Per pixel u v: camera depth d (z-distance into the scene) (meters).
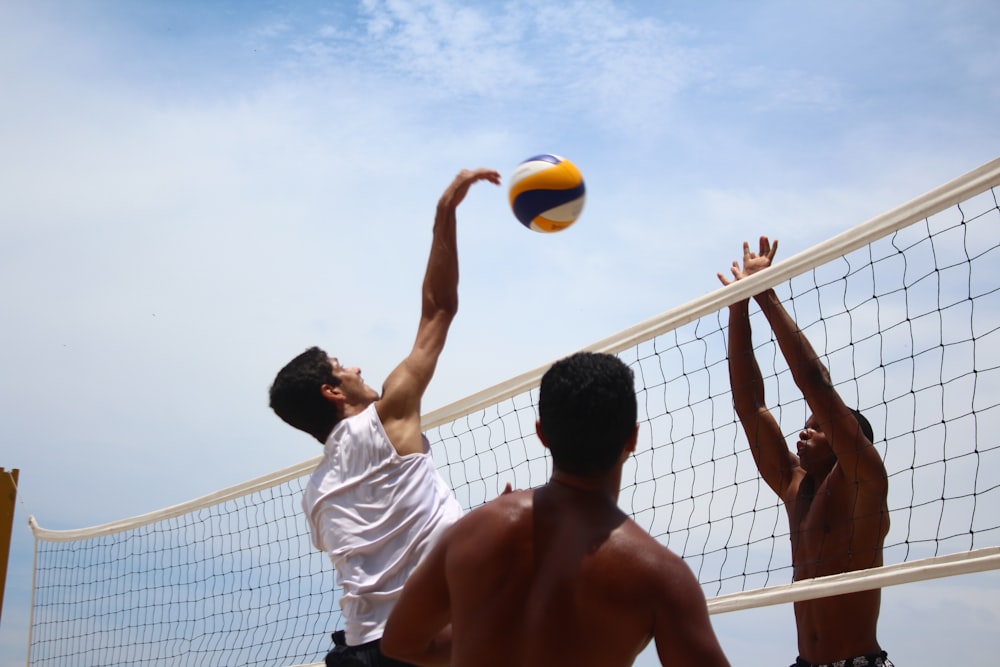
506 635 2.10
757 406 4.15
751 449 4.13
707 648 1.98
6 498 7.90
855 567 3.57
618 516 2.15
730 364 4.24
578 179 3.63
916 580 3.29
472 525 2.21
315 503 3.35
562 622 2.04
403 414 3.38
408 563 3.19
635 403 2.22
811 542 3.74
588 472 2.19
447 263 3.61
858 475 3.61
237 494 5.73
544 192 3.58
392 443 3.31
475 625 2.12
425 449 3.50
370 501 3.26
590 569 2.05
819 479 3.88
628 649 2.03
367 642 3.13
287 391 3.53
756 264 4.30
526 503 2.20
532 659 2.04
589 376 2.18
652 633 2.04
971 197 3.62
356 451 3.31
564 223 3.65
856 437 3.64
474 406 4.73
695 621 2.00
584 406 2.16
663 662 2.02
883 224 3.79
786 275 3.98
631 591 2.02
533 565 2.12
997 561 3.17
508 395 4.63
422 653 2.39
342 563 3.24
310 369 3.55
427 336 3.53
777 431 4.11
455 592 2.18
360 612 3.16
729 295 4.12
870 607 3.55
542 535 2.14
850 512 3.64
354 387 3.59
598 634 2.02
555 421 2.19
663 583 2.02
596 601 2.03
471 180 3.64
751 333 4.23
